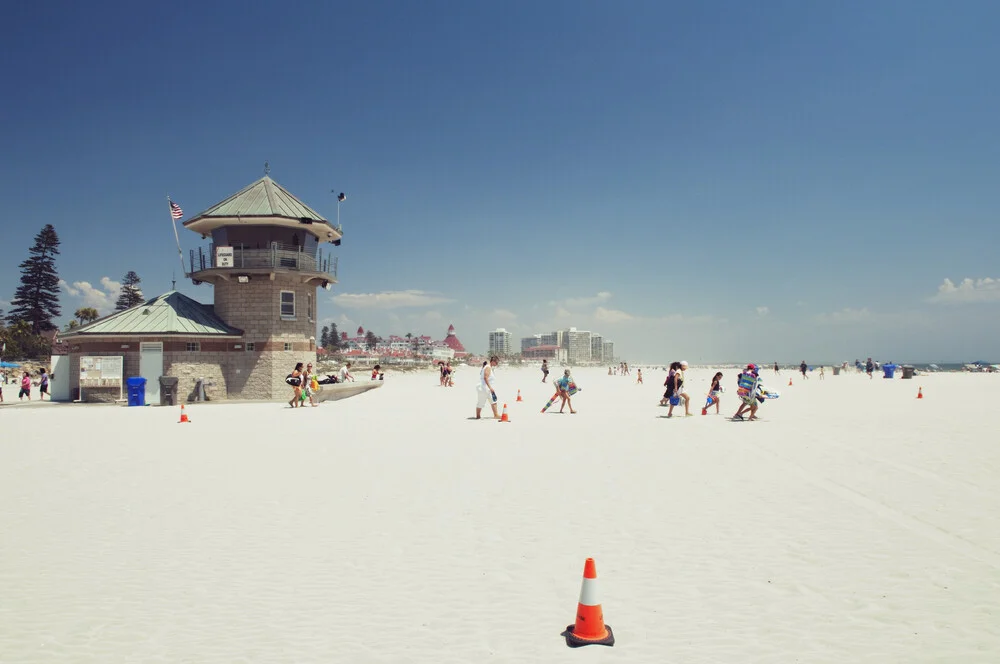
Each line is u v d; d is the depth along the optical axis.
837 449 13.92
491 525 8.02
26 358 72.31
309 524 8.13
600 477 11.02
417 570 6.40
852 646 4.66
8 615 5.34
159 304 33.62
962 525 7.84
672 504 9.03
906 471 11.33
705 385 54.69
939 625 5.00
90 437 17.22
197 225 34.41
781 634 4.87
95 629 5.06
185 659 4.53
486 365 21.83
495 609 5.42
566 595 5.72
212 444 15.62
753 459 12.73
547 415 23.52
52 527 8.02
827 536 7.41
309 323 36.22
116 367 31.47
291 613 5.36
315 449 14.66
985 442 14.84
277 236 34.19
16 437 17.23
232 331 33.47
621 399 34.28
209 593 5.82
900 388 43.72
